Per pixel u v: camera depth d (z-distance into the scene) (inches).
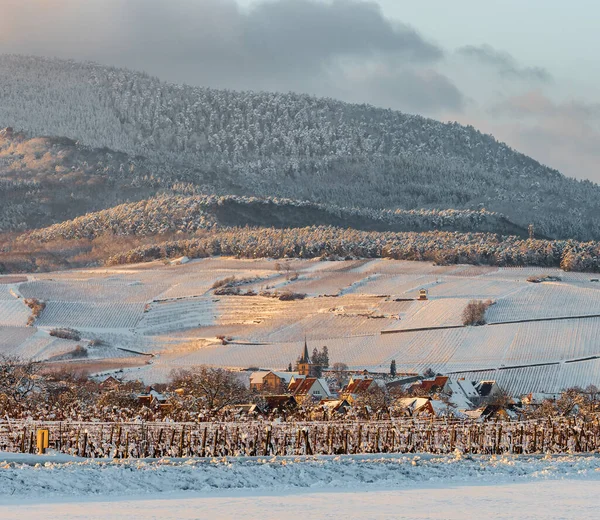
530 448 6865.2
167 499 3558.1
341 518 3063.5
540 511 3255.4
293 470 4399.6
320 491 3882.9
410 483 4220.0
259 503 3437.5
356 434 6766.7
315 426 6515.8
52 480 3828.7
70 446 5846.5
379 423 6815.9
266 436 6058.1
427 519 3046.3
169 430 6269.7
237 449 6082.7
